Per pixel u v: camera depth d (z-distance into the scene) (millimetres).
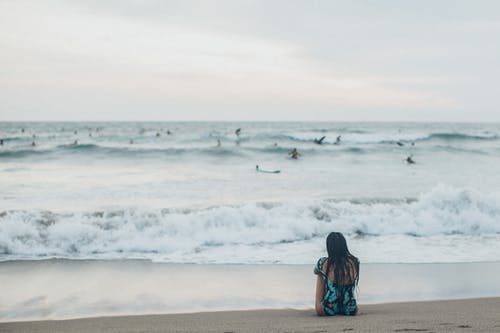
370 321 4633
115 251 10195
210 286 7621
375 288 7551
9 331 5109
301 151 31562
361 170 25000
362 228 12273
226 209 12594
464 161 28938
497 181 21406
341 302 5176
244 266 8992
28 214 12094
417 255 9930
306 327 4379
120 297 7016
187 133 55156
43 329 5156
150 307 6543
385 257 9742
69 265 8969
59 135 51625
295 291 7355
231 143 39188
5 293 7184
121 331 4793
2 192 17156
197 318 5680
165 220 11812
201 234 11281
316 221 12234
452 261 9414
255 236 11383
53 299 6902
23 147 31391
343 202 14109
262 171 23828
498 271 8648
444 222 12672
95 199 16031
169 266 8953
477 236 11945
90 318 5906
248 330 4398
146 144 38000
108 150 30109
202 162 27344
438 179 21922
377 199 15844
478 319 4738
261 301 6848
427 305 6320
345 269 5152
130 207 14680
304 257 9758
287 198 16641
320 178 21969
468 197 13773
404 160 28797
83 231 10844
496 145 36812
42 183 19328
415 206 13672
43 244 10305
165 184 19531
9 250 9938
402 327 4207
